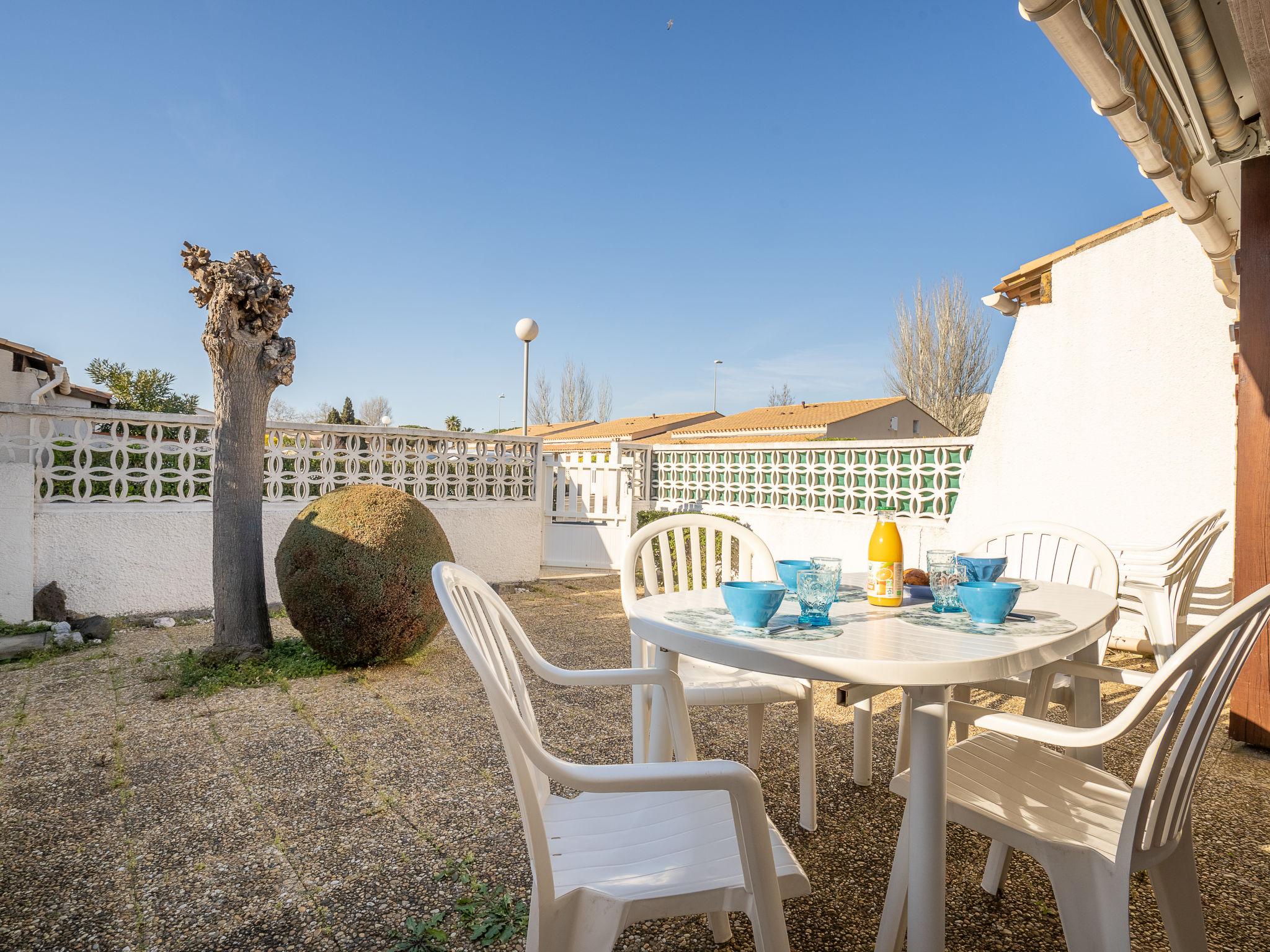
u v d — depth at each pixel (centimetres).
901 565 232
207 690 439
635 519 1058
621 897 132
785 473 930
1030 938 205
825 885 232
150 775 319
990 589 198
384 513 498
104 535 640
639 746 265
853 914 217
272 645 530
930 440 749
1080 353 605
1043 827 160
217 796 298
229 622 511
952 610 222
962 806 170
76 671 489
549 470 1100
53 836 264
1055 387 621
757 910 131
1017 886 233
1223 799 299
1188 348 542
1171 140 304
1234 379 518
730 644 176
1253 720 357
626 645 582
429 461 838
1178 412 546
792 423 2688
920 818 162
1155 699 138
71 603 625
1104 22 211
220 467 510
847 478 848
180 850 254
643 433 3119
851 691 179
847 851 254
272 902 222
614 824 167
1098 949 147
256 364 518
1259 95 281
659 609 226
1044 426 627
